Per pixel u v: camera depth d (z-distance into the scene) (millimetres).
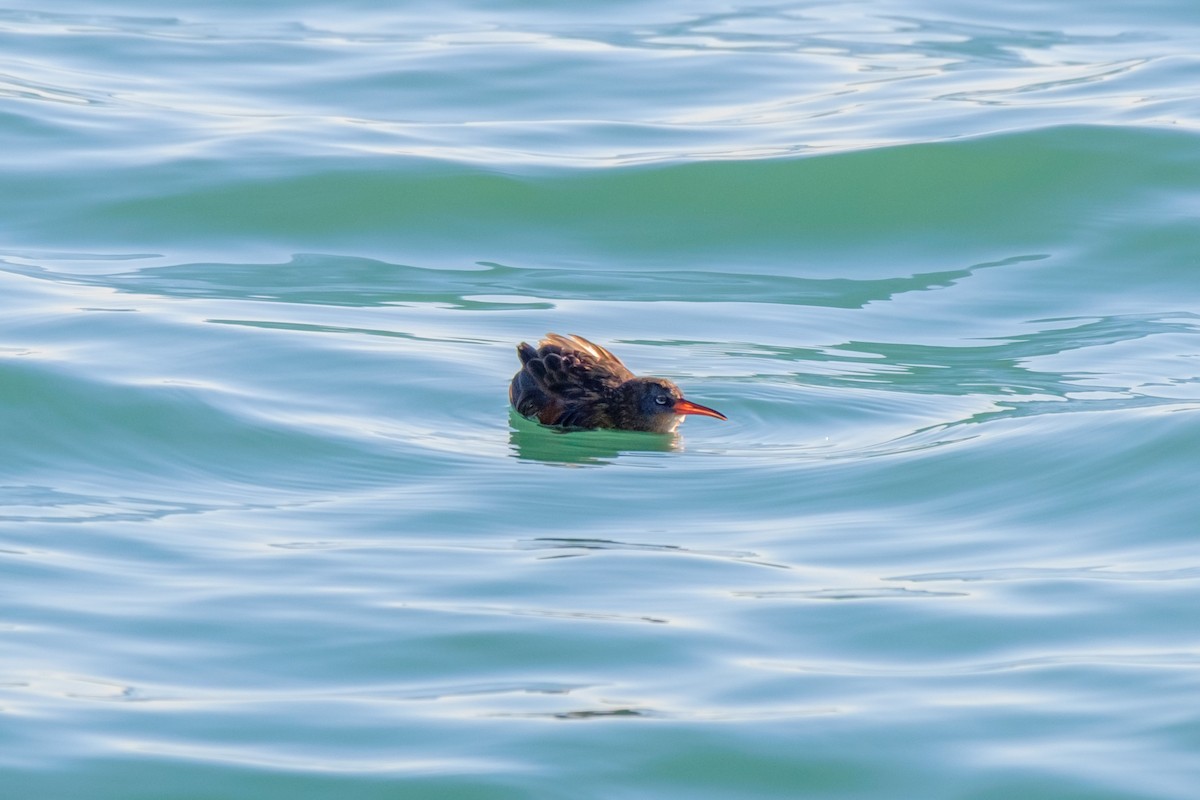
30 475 19625
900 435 21094
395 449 20656
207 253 29109
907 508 18547
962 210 30719
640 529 18094
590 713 13594
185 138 33406
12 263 27984
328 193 31141
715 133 34094
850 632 15125
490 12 43906
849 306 27188
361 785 12578
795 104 36000
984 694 13820
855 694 13875
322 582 16406
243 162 32188
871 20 43656
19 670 14336
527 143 33656
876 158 31859
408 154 32594
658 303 27328
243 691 14055
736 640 14969
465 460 20406
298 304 26500
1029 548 17203
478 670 14422
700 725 13383
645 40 41125
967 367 24094
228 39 40781
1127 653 14484
